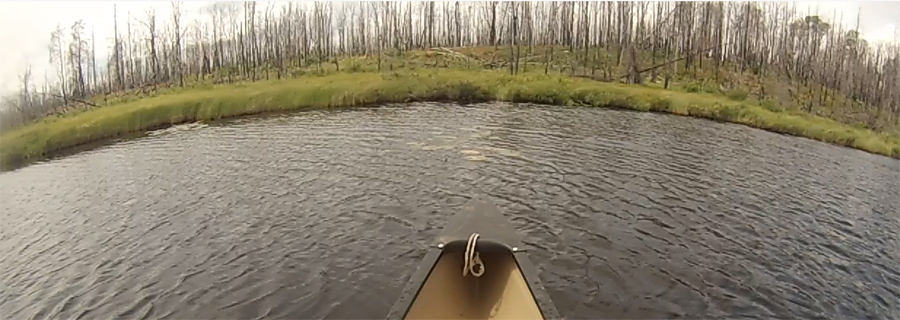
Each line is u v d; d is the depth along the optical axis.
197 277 8.99
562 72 25.77
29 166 16.72
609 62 26.05
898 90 19.09
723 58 24.17
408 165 15.18
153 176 14.83
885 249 9.76
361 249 9.74
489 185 13.34
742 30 23.61
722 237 10.26
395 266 9.03
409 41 28.52
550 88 24.55
